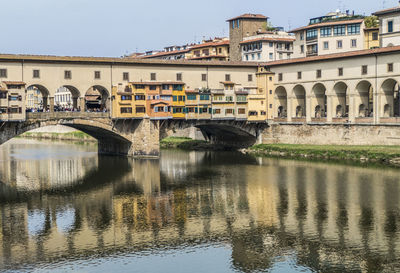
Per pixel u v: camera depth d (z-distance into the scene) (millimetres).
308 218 59531
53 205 66750
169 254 49719
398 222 57438
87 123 100250
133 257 49031
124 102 103062
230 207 64812
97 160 106125
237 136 124875
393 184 75188
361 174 82938
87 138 159750
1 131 90688
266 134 119188
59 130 179000
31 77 95375
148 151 106812
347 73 104375
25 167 97625
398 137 95375
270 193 71812
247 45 149000
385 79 97438
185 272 45844
